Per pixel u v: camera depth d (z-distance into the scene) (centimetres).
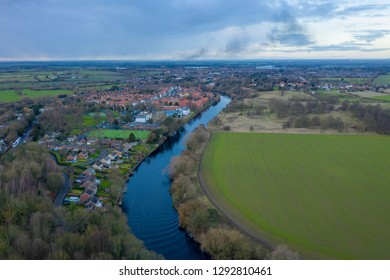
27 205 9419
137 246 8419
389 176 15038
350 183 14212
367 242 9738
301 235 10125
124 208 12325
